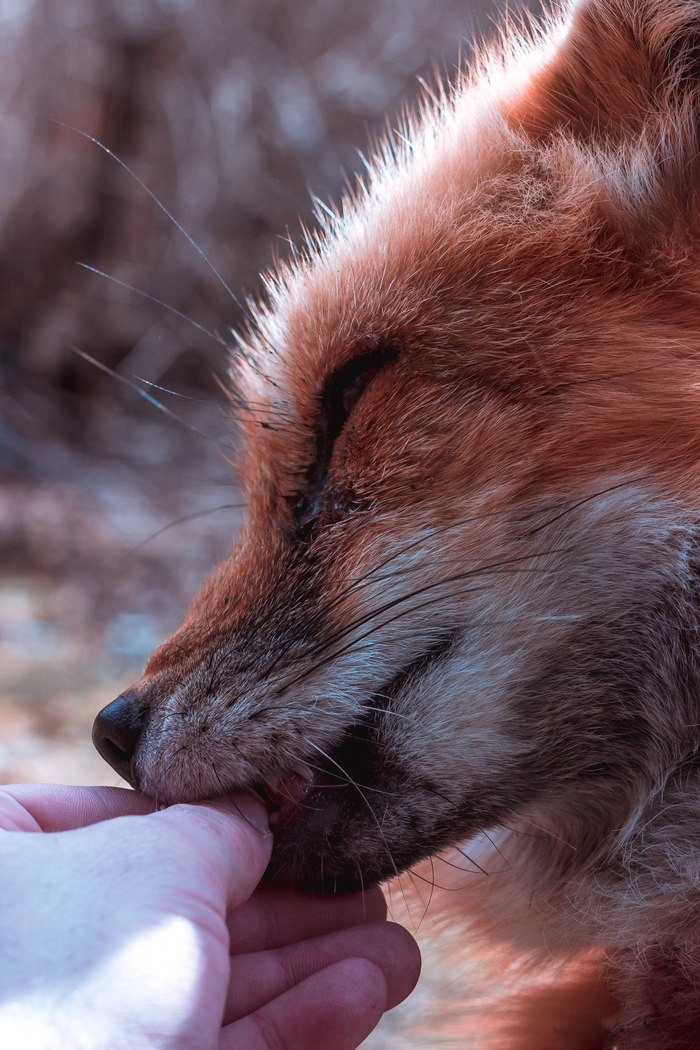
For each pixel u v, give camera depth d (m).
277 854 0.51
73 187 1.60
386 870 0.52
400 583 0.51
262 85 1.64
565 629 0.51
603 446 0.51
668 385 0.51
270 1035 0.49
